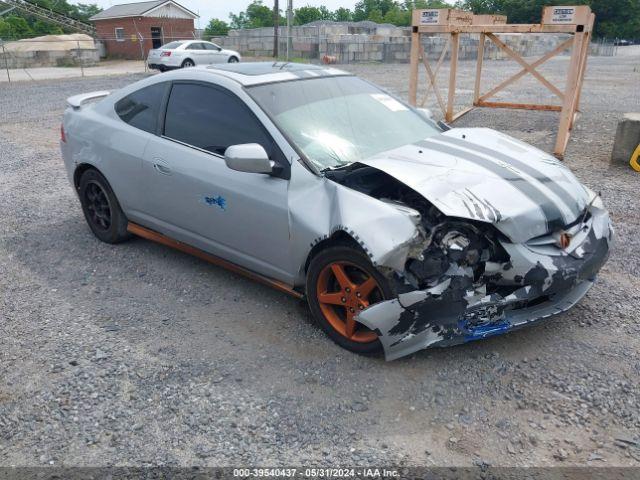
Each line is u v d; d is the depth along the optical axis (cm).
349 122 394
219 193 375
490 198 307
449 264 293
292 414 283
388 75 2200
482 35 1075
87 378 315
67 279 441
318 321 346
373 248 289
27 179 732
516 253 297
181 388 304
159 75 449
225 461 255
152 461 256
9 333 362
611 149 846
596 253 326
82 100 521
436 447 260
